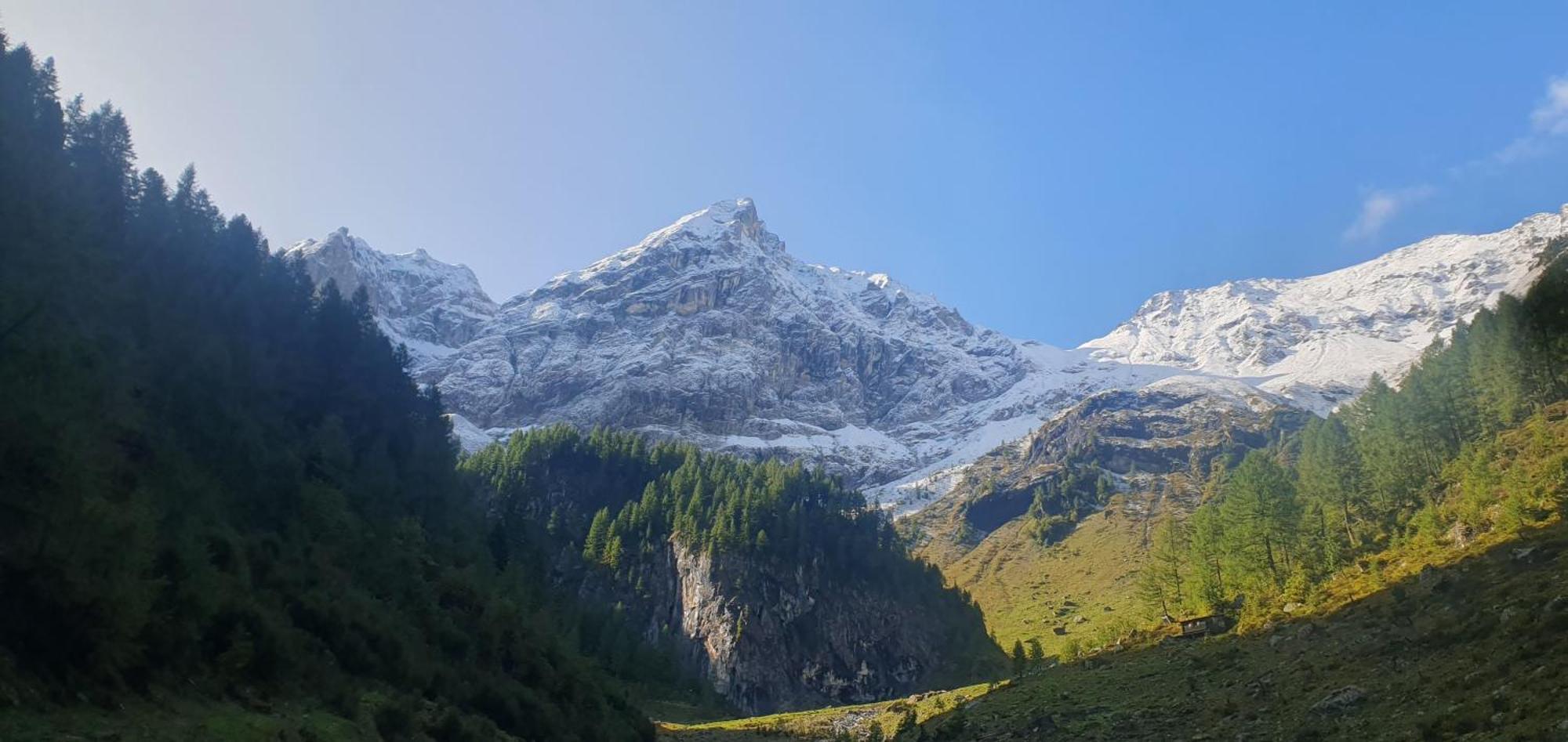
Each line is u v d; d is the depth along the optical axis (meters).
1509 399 112.69
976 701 102.38
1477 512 80.31
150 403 72.19
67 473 39.00
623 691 107.44
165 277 96.38
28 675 34.31
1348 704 48.78
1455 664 47.28
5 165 63.28
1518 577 56.75
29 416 39.12
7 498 36.88
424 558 93.38
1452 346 142.00
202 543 55.28
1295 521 112.94
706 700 173.25
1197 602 117.31
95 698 36.62
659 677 172.62
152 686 41.09
